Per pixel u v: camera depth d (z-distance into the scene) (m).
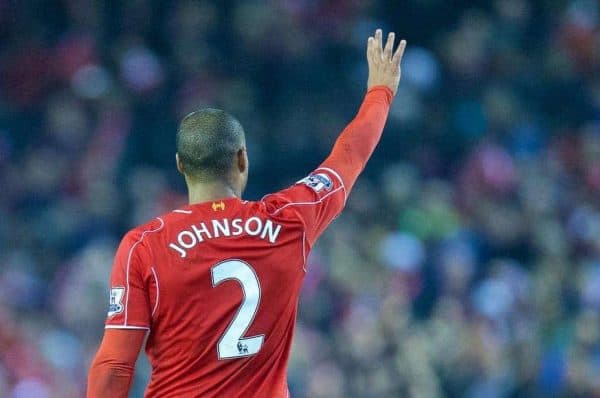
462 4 62.78
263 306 14.12
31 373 40.94
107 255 47.75
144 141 56.50
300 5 61.31
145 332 13.94
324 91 59.06
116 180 54.06
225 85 59.09
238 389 14.04
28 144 56.34
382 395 41.56
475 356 43.72
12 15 61.41
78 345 44.66
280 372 14.35
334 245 48.62
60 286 47.97
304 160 56.12
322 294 46.88
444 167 57.22
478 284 49.44
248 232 14.27
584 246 51.94
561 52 61.75
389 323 42.25
